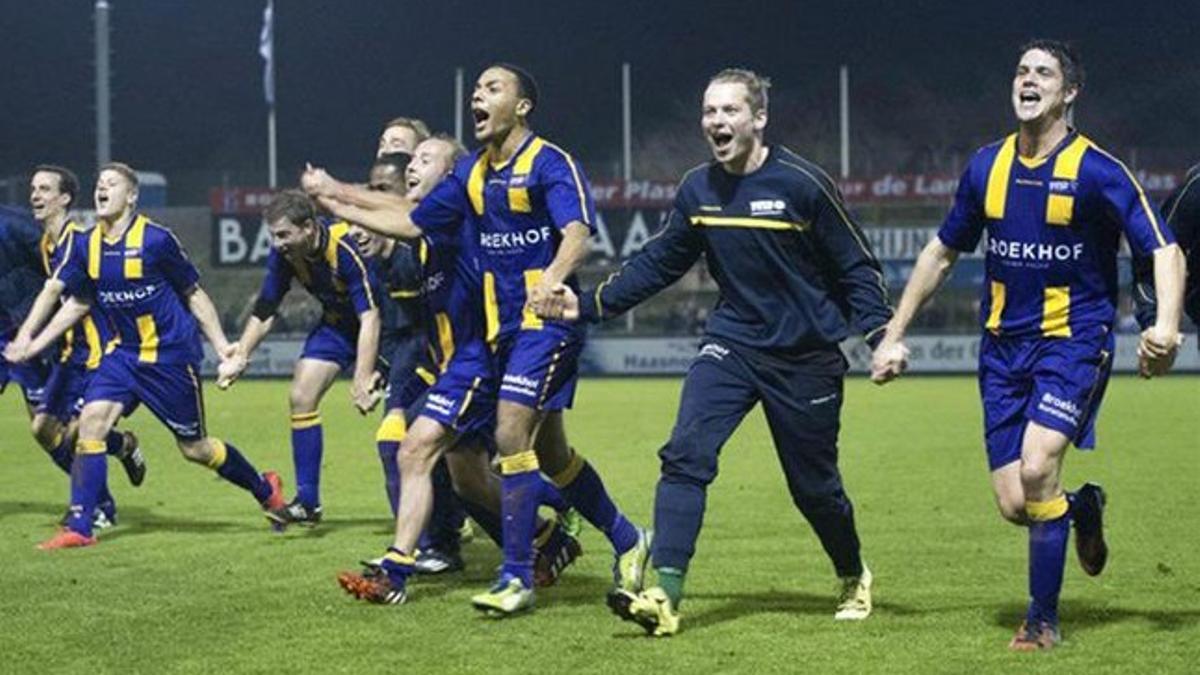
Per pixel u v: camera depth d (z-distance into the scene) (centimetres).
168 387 1238
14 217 1402
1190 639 834
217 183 5050
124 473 1775
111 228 1229
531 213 917
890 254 4416
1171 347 783
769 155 856
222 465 1266
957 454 1953
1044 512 808
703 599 959
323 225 1230
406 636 848
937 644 823
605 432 2369
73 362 1370
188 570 1082
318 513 1320
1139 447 2042
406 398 1095
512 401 901
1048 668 768
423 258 951
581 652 806
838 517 880
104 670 773
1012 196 805
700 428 849
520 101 914
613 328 4484
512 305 927
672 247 872
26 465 1903
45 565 1107
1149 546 1177
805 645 821
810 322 855
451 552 1072
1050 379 801
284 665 781
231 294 4497
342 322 1316
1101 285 809
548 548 1009
